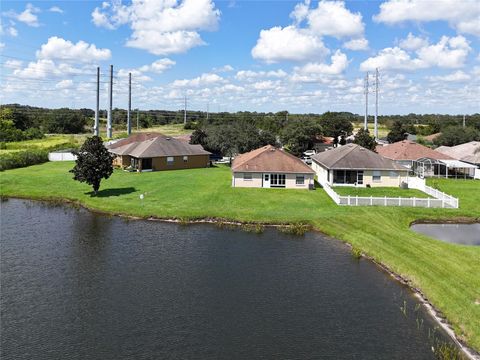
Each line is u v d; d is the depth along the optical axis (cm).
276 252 3559
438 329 2277
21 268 3128
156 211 4800
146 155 7650
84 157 5597
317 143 12269
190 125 18312
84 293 2697
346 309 2503
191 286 2819
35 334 2198
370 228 4038
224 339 2161
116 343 2116
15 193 5991
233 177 6084
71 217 4738
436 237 3888
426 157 7744
